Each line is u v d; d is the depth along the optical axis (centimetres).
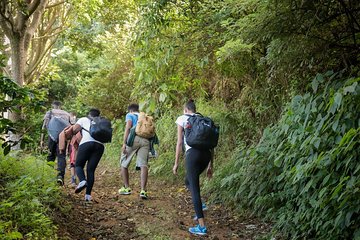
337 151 369
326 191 402
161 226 541
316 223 430
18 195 446
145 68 688
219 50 623
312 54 516
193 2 637
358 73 470
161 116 1015
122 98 1343
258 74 733
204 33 664
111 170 1045
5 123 360
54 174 648
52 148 720
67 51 2145
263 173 572
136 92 800
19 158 602
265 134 580
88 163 644
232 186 648
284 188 519
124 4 1447
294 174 442
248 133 794
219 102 900
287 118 488
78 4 1421
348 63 514
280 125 552
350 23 482
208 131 534
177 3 641
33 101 373
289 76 609
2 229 370
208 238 508
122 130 1162
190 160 536
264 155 571
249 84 777
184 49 683
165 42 674
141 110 771
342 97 371
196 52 695
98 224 538
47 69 1884
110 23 1477
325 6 467
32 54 1641
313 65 542
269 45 530
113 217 573
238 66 699
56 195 545
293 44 504
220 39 646
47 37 1645
